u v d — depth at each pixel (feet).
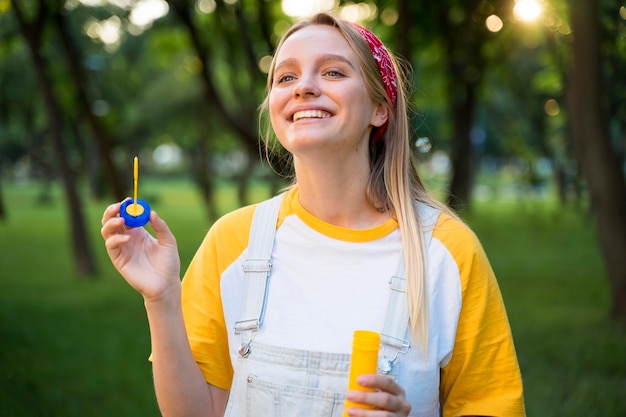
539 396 15.20
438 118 75.31
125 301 27.48
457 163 46.21
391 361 4.76
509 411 4.94
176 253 5.06
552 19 25.72
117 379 16.70
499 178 172.45
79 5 36.94
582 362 17.63
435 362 4.87
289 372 4.83
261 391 4.86
